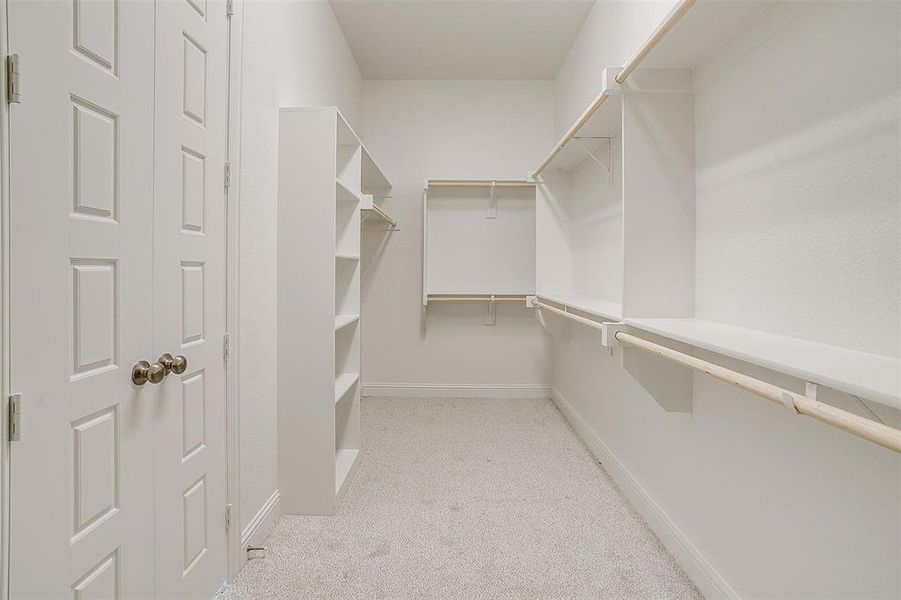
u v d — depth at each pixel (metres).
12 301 0.84
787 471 1.20
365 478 2.49
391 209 4.09
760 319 1.30
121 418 1.10
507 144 4.07
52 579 0.92
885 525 0.94
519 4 2.98
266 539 1.90
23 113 0.85
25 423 0.86
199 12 1.43
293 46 2.30
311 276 2.09
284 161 2.09
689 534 1.69
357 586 1.61
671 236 1.63
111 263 1.07
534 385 4.13
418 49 3.57
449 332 4.12
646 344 1.41
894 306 0.92
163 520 1.26
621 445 2.40
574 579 1.65
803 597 1.15
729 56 1.43
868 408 0.90
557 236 3.46
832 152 1.06
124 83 1.10
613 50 2.56
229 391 1.63
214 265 1.53
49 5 0.90
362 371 4.14
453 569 1.71
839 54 1.04
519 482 2.45
